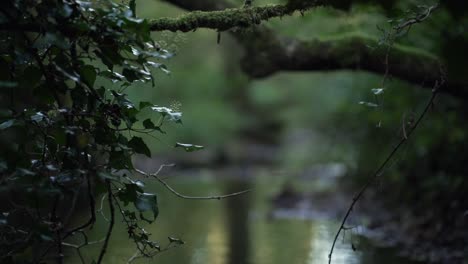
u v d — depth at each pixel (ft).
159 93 68.03
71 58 10.09
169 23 11.63
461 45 18.21
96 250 20.47
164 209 33.32
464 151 26.32
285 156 73.15
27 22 9.51
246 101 90.58
